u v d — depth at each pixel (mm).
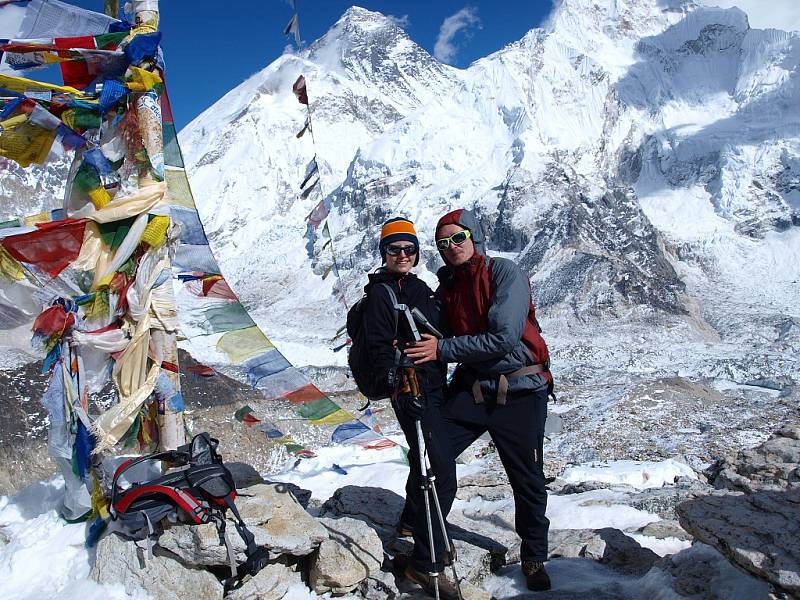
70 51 4367
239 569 3707
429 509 3713
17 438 8070
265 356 5496
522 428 3916
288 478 7605
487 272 3852
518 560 4516
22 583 4074
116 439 4379
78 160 4355
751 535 3316
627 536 4914
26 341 4309
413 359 3734
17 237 4070
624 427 27000
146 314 4453
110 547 3928
